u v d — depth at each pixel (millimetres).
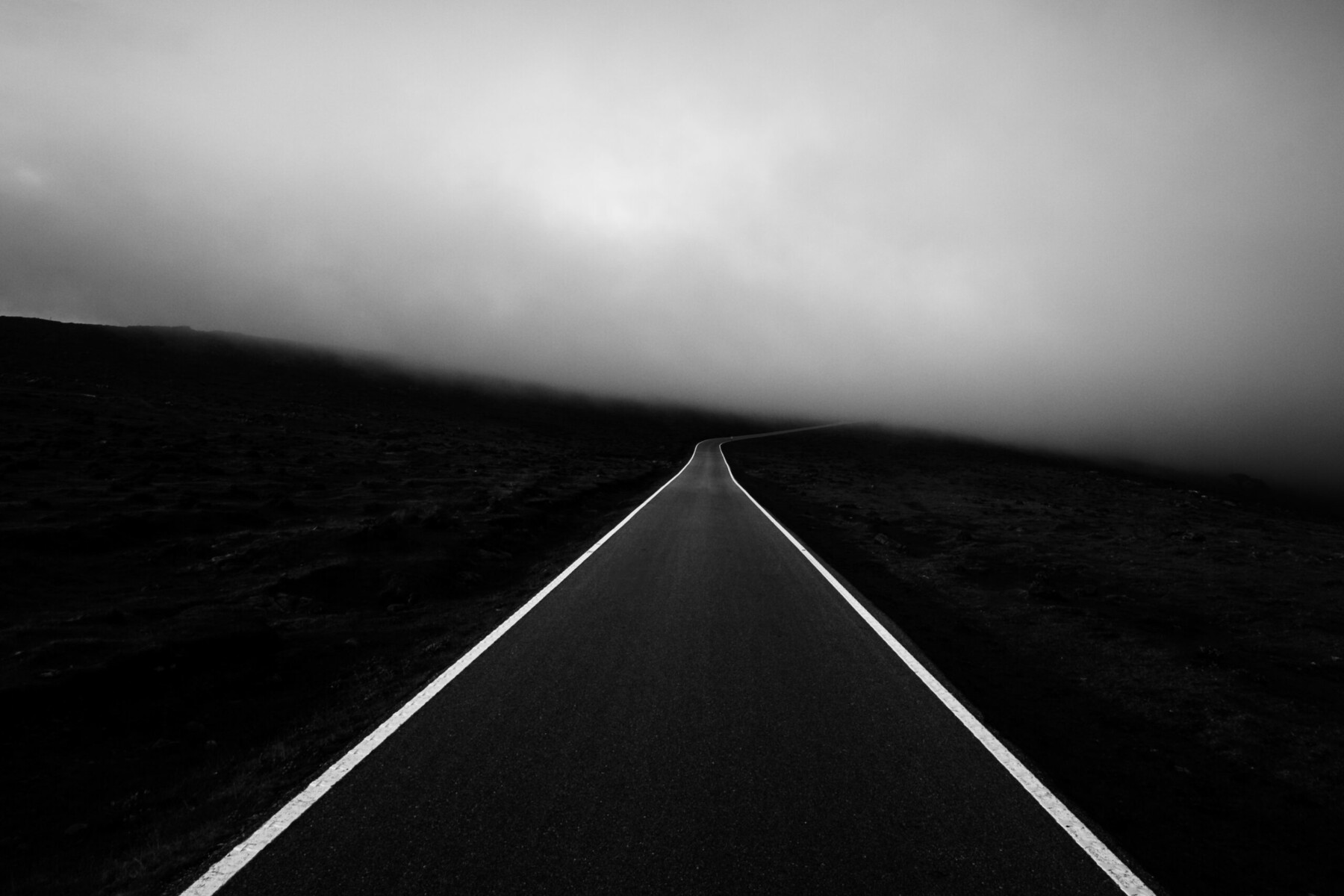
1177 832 4082
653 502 23156
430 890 3053
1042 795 4031
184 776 4625
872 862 3297
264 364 68188
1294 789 4816
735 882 3115
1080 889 3170
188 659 6566
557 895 3010
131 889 3184
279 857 3311
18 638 6676
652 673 6129
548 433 64750
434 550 11969
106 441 23281
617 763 4316
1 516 11836
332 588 9625
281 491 17812
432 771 4203
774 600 9125
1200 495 42969
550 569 11500
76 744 5043
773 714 5195
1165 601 11008
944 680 6055
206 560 10852
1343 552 17984
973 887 3141
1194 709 6293
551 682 5875
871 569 13008
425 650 7148
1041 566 13375
